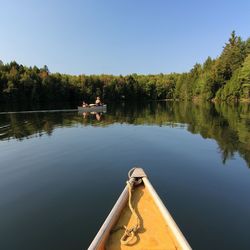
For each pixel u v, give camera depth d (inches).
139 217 165.8
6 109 1362.0
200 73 2955.2
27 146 486.0
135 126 761.6
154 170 340.8
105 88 2805.1
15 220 214.2
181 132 647.8
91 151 446.0
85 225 203.8
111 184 289.4
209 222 209.9
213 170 340.5
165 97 3649.1
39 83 2161.7
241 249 175.8
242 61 2246.6
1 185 293.0
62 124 790.5
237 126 737.0
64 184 291.7
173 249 135.3
